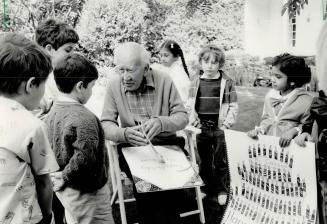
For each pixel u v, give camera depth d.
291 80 2.69
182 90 3.29
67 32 2.40
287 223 2.05
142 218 2.21
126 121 2.43
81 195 2.01
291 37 3.29
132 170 2.08
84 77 2.02
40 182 1.55
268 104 2.82
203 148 3.23
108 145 2.82
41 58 1.53
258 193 2.21
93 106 3.55
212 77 3.17
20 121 1.43
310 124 2.04
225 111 3.16
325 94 1.91
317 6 3.10
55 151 1.96
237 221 2.24
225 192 3.12
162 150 2.31
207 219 2.82
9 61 1.44
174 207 2.24
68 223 2.14
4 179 1.38
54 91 2.43
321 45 1.88
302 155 2.00
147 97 2.43
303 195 2.03
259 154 2.18
